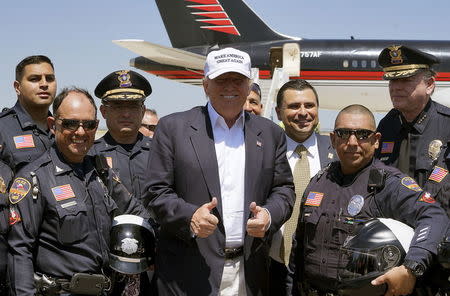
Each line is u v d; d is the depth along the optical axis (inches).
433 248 97.9
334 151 153.1
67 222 113.4
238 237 118.6
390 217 109.8
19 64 161.9
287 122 150.4
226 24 780.0
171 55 706.2
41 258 114.0
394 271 96.8
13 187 113.8
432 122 137.5
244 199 118.3
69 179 117.6
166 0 800.3
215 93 116.8
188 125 118.8
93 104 120.3
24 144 156.3
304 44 724.7
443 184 126.7
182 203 111.1
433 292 105.3
